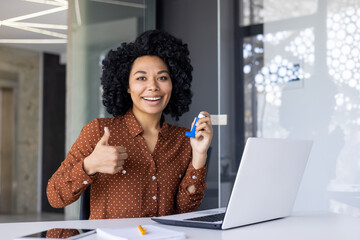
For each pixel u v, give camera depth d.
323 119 3.12
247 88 3.48
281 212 1.54
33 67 8.34
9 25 6.63
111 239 1.14
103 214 1.69
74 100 3.92
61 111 8.52
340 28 3.06
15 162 8.18
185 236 1.18
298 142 1.50
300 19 3.24
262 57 3.42
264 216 1.44
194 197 1.75
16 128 8.19
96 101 3.99
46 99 8.45
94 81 4.01
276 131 3.33
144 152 1.75
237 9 3.55
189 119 3.98
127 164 1.73
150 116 1.80
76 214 3.86
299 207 3.19
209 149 2.01
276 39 3.35
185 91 1.98
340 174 3.03
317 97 3.15
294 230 1.32
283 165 1.44
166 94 1.80
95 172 1.53
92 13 4.04
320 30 3.15
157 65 1.79
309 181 3.15
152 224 1.41
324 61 3.13
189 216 1.47
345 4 3.04
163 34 1.86
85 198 1.73
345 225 1.42
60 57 8.59
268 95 3.38
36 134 8.35
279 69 3.34
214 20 3.87
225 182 3.54
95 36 4.04
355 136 2.98
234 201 1.28
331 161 3.07
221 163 3.57
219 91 3.60
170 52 1.82
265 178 1.37
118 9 4.14
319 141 3.13
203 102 3.91
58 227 1.33
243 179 1.28
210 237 1.19
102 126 1.76
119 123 1.80
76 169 1.52
